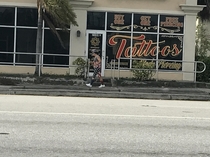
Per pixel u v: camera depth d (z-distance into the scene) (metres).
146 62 18.27
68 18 17.02
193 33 19.39
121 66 19.38
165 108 11.77
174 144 6.96
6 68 19.05
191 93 15.87
